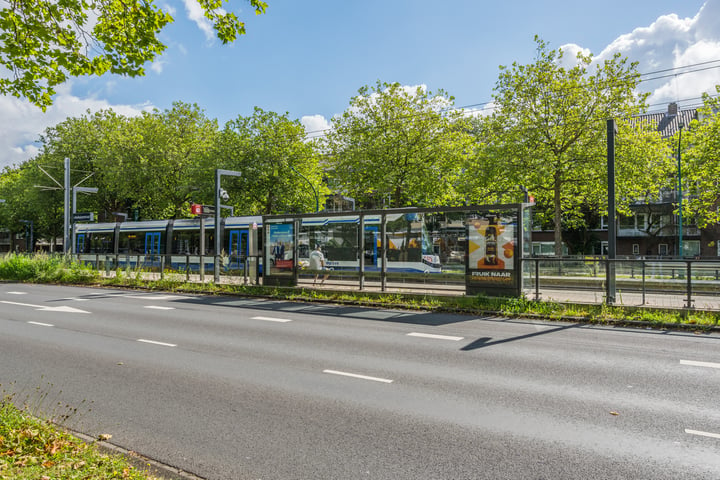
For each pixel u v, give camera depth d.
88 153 46.31
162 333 10.20
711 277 11.04
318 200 39.09
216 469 3.95
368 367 7.23
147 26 5.87
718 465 3.98
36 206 48.28
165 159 40.91
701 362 7.52
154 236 31.27
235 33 6.17
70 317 12.59
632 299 11.92
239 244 27.34
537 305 12.53
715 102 28.12
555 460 4.07
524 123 26.62
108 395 5.88
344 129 31.75
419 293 14.58
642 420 4.99
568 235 48.06
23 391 6.04
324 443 4.45
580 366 7.27
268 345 8.91
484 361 7.61
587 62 26.16
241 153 36.53
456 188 30.52
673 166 30.89
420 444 4.41
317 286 16.80
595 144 25.42
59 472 3.44
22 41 5.64
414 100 30.72
